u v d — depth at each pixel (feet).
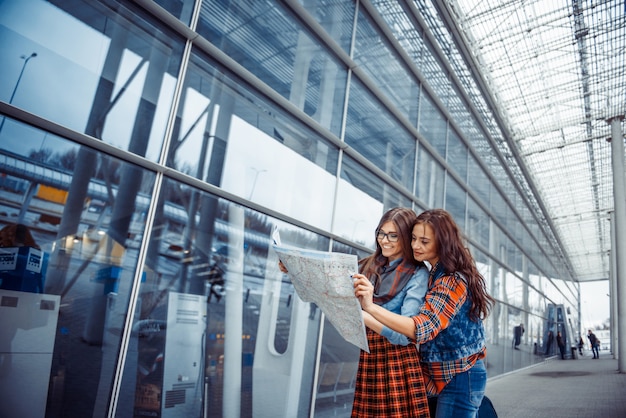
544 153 62.49
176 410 10.74
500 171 48.57
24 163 8.72
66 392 8.85
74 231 9.35
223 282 12.45
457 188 33.27
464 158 35.29
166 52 11.62
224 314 12.35
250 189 13.69
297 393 14.74
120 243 10.11
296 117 16.12
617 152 52.54
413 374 5.92
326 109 17.76
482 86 41.29
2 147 8.45
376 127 21.59
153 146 11.00
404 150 24.41
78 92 9.64
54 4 9.43
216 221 12.50
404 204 23.94
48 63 9.20
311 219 16.25
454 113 32.83
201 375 11.48
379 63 22.12
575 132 56.13
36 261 8.71
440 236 6.12
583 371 52.75
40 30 9.14
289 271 5.81
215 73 13.01
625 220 51.19
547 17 37.50
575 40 39.22
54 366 8.75
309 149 16.58
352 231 18.69
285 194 15.10
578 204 88.53
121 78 10.50
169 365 10.71
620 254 50.85
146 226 10.64
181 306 11.21
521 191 61.62
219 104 12.98
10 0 8.75
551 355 87.56
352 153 18.98
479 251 37.96
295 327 14.88
